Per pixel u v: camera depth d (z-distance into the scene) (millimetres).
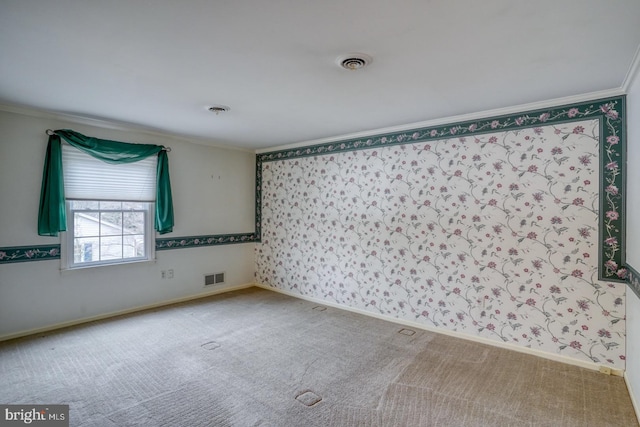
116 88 2639
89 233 3809
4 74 2373
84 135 3633
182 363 2754
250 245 5422
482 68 2221
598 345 2691
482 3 1515
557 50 1965
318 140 4547
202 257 4801
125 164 4004
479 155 3252
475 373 2648
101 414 2068
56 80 2482
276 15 1632
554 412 2148
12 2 1517
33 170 3363
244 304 4453
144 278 4207
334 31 1777
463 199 3352
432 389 2410
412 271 3705
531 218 2979
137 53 2045
